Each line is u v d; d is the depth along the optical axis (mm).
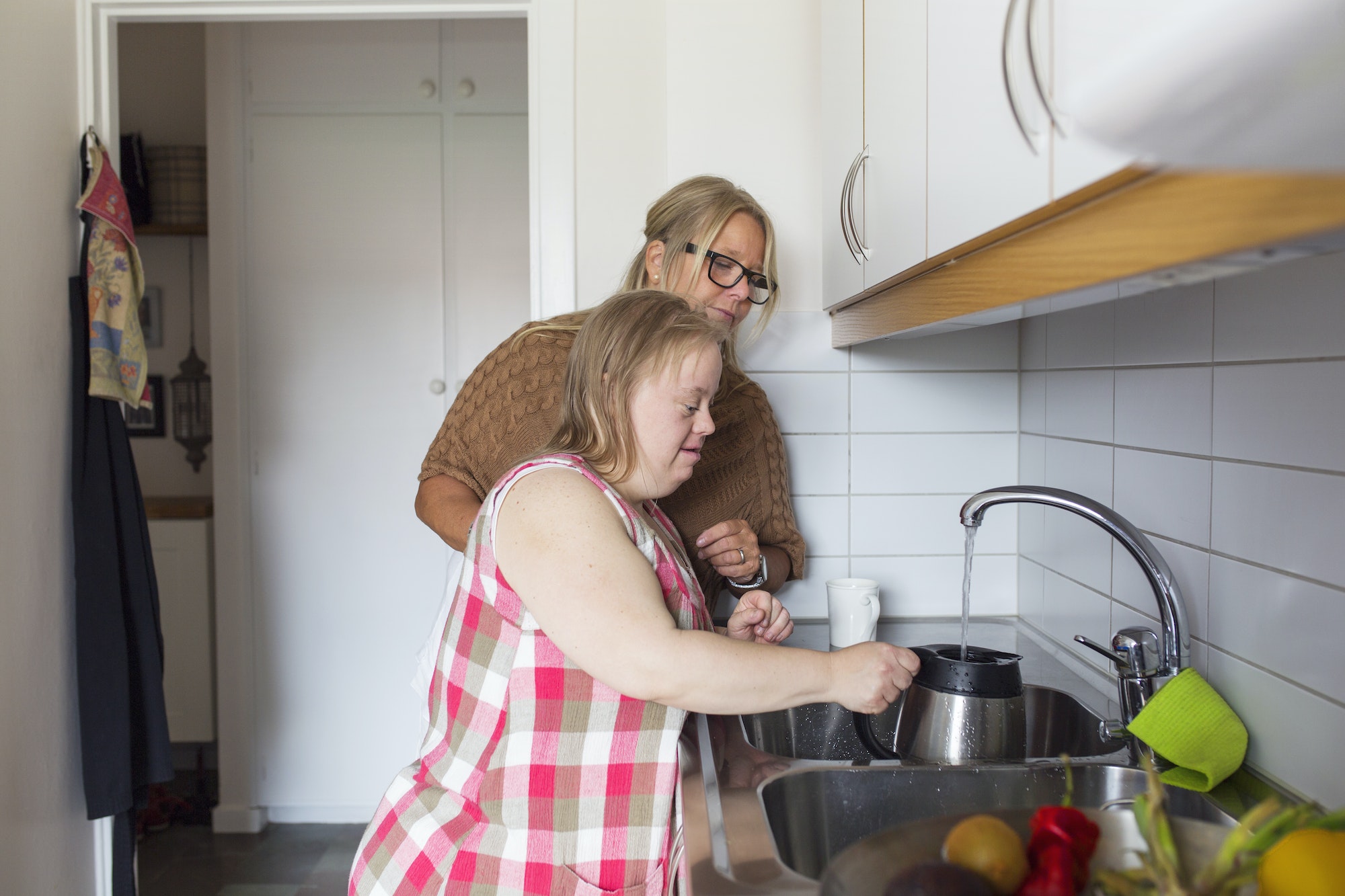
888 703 977
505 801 966
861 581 1653
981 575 1868
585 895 951
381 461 2969
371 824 1098
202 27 3518
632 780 964
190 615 3160
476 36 2930
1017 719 1083
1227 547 1070
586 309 1972
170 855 2799
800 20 1819
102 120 1981
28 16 1783
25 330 1781
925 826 657
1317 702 904
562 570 873
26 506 1786
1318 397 903
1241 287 1036
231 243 2916
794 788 986
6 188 1724
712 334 978
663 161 1967
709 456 1624
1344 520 865
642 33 1959
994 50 821
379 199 2943
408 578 2971
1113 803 885
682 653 858
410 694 2982
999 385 1853
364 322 2957
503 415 1420
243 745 2959
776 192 1831
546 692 954
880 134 1265
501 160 2947
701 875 753
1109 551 1398
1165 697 988
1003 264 855
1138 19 540
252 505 2961
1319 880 535
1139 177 584
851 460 1859
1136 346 1307
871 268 1332
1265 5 343
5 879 1701
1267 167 404
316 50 2914
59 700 1891
